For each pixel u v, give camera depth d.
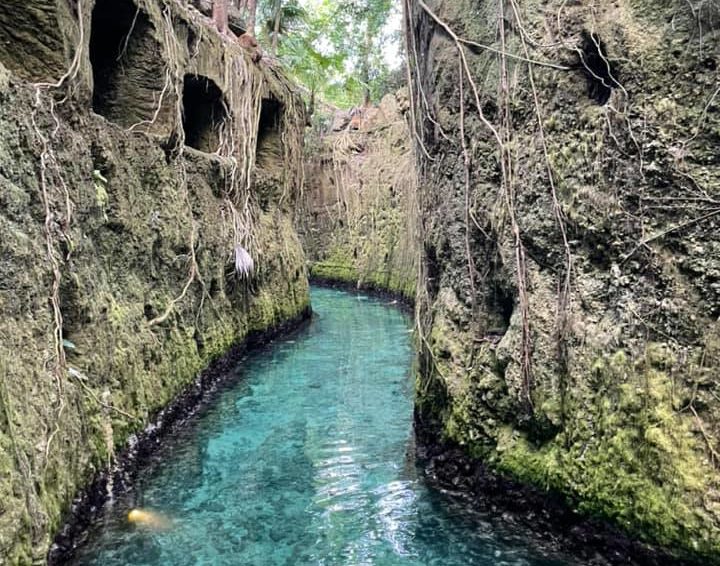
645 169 3.20
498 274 4.39
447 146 4.95
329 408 7.25
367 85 23.58
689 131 3.04
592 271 3.56
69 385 4.09
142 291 6.18
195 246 7.76
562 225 3.69
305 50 20.50
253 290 10.51
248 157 10.26
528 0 3.95
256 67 11.03
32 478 3.22
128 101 6.89
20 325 3.49
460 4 4.66
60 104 4.72
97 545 4.07
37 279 3.74
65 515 3.79
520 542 3.89
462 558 3.82
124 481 4.89
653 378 3.16
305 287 13.52
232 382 8.40
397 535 4.17
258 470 5.41
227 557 3.99
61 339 3.93
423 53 5.43
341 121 24.17
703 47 3.00
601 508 3.37
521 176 4.00
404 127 18.33
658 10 3.19
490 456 4.32
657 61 3.15
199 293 7.96
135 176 6.21
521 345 3.95
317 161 22.38
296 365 9.42
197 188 8.34
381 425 6.61
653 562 3.12
